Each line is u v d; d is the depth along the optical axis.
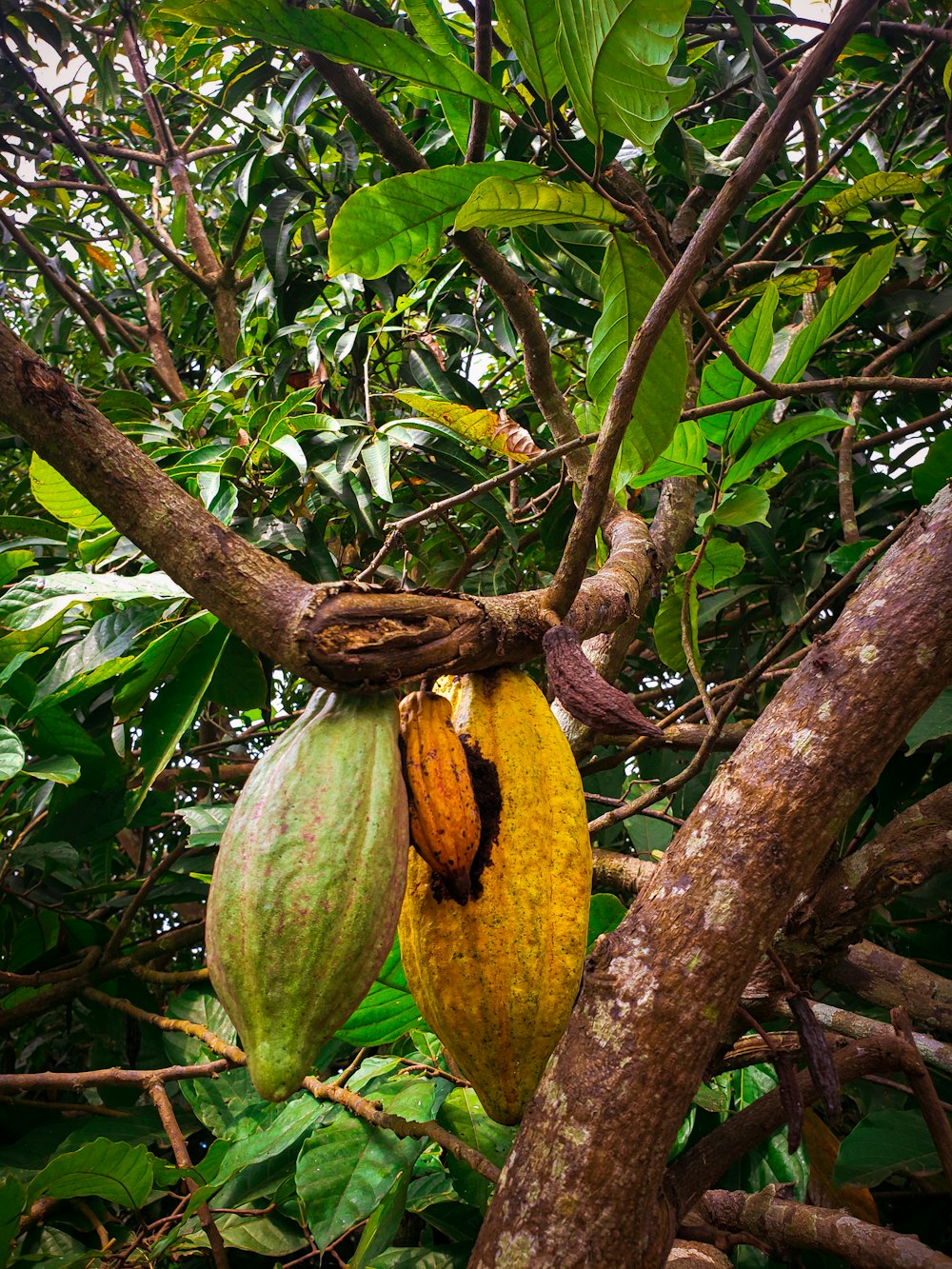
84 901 1.16
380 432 1.01
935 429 1.38
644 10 0.44
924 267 1.26
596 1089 0.41
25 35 1.56
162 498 0.41
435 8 0.62
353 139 1.27
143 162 1.70
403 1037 0.82
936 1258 0.47
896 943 1.11
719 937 0.42
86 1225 0.83
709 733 0.72
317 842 0.40
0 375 0.40
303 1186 0.65
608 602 0.55
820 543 1.27
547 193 0.52
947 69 1.04
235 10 0.52
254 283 1.35
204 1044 0.96
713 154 1.24
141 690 0.84
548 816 0.46
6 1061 1.29
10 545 1.11
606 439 0.44
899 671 0.44
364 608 0.42
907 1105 0.86
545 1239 0.40
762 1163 0.74
